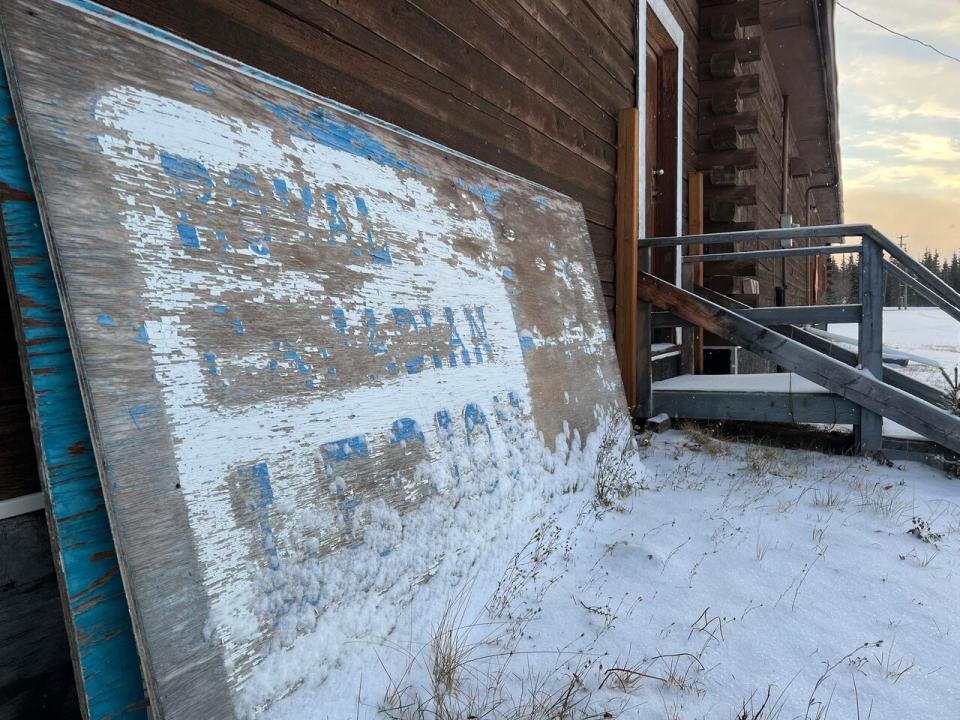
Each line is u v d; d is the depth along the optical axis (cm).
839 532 295
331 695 154
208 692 130
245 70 194
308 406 178
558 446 313
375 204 233
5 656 141
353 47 253
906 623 215
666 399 514
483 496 243
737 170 778
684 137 730
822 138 1526
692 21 742
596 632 205
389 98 274
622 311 526
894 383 489
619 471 346
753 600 229
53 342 130
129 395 133
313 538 166
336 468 181
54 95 136
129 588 123
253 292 171
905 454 434
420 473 213
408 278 239
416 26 290
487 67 351
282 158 196
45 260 131
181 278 152
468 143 335
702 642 200
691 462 412
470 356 264
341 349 196
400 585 189
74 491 128
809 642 202
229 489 149
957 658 195
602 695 173
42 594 149
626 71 557
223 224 168
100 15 153
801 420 460
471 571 219
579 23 464
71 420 130
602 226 515
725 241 501
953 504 338
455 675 175
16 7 134
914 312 5241
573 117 459
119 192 143
